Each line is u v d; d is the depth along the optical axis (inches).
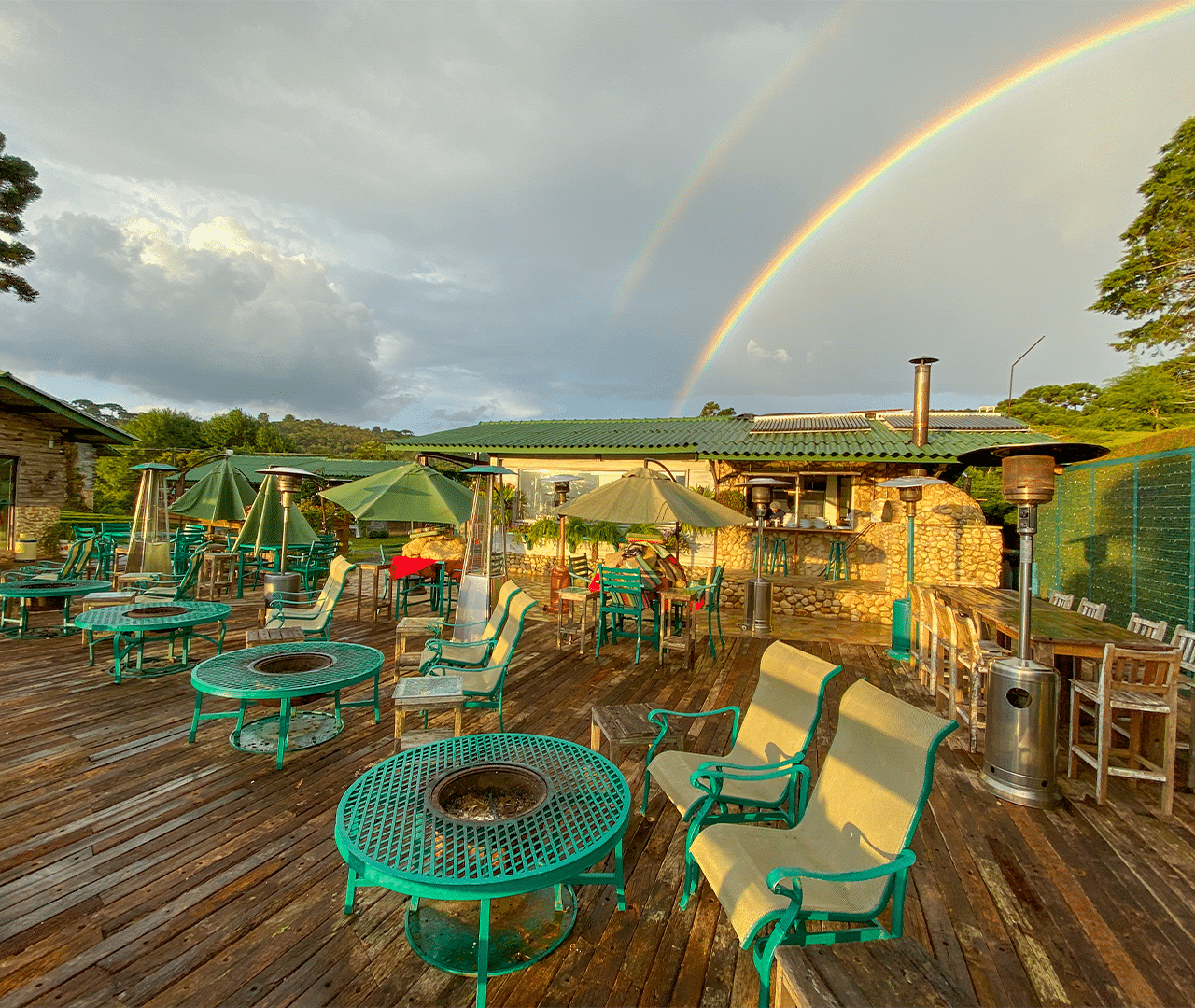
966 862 136.0
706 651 332.8
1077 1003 94.8
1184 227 693.3
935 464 470.3
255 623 363.6
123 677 249.0
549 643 344.8
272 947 102.7
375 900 116.5
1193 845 145.2
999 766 170.9
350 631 362.9
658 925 112.7
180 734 194.9
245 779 164.6
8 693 228.7
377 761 179.0
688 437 561.6
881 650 347.3
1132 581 348.8
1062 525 453.4
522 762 130.2
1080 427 808.3
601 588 311.3
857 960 76.4
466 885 88.0
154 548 388.8
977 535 419.2
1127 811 162.2
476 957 102.5
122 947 101.3
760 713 146.3
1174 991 97.7
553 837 100.8
